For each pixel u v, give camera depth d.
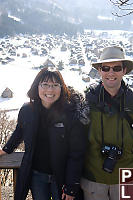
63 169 2.64
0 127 13.97
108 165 2.64
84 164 2.80
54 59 62.53
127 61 2.76
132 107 2.63
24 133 2.65
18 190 2.68
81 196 2.94
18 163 2.91
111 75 2.65
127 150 2.68
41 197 2.67
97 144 2.70
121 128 2.64
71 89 2.67
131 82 28.25
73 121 2.52
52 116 2.55
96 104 2.65
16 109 27.83
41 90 2.57
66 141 2.57
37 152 2.69
